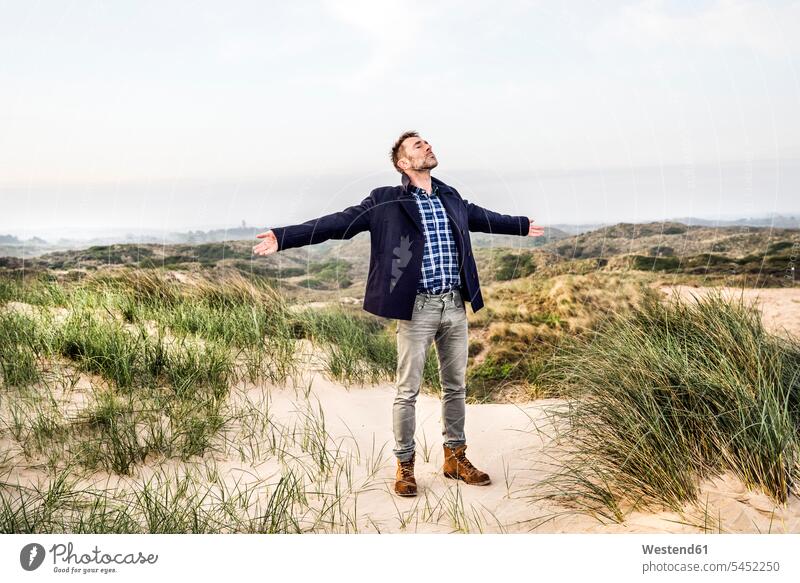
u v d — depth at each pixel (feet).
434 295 9.55
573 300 19.67
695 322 12.65
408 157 9.44
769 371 10.37
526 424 12.58
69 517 8.49
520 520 8.60
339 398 14.40
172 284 18.39
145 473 10.01
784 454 8.29
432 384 16.14
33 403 11.16
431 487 10.11
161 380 12.92
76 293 17.46
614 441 9.26
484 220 10.71
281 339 16.34
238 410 12.46
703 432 8.91
